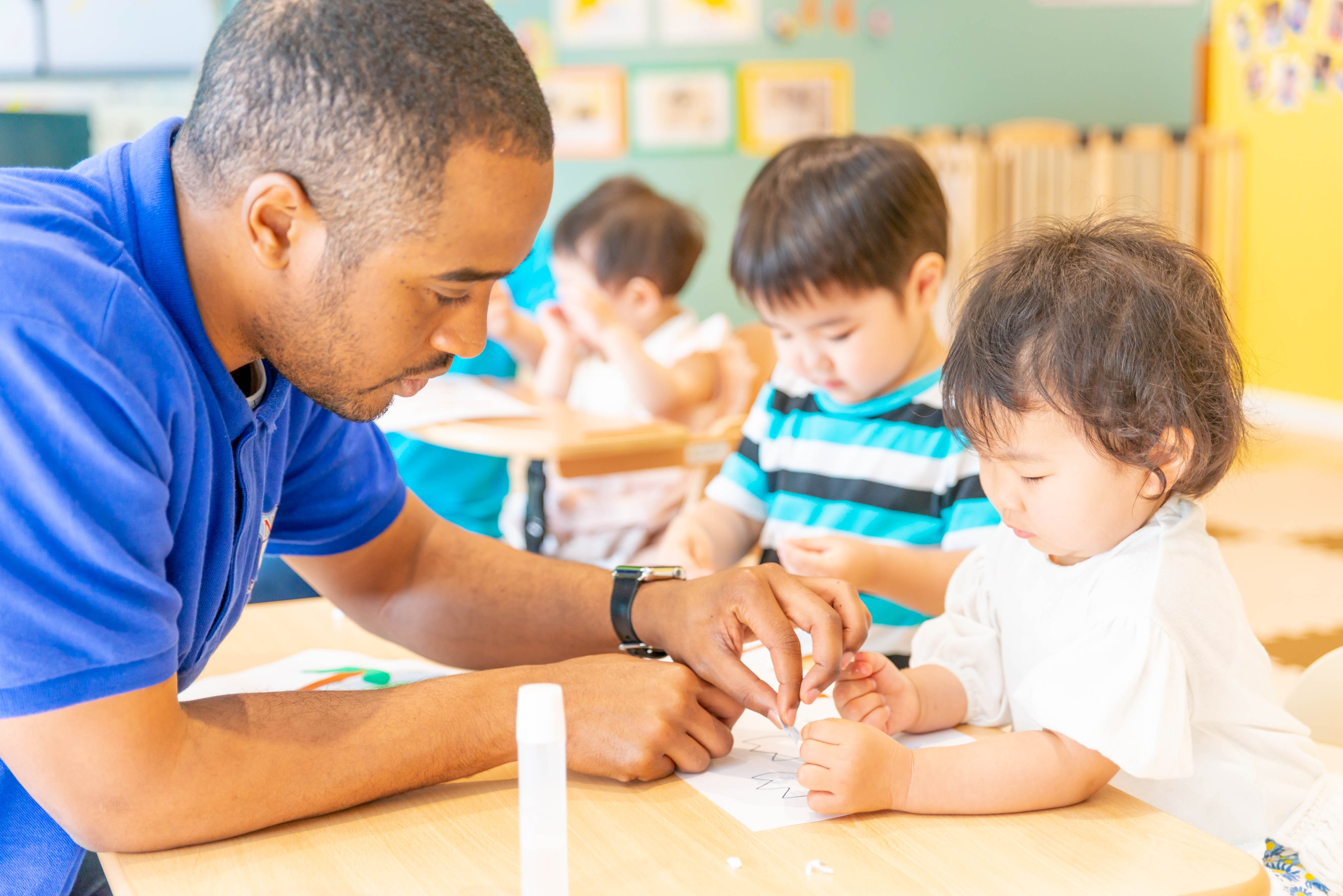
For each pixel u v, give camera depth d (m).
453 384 2.54
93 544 0.67
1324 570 3.28
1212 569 0.86
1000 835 0.73
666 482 2.53
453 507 2.52
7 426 0.66
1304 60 5.17
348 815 0.77
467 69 0.71
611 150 5.34
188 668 0.87
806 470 1.50
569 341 2.85
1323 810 0.89
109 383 0.68
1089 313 0.81
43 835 0.81
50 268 0.68
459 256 0.73
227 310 0.79
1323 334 5.18
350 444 1.07
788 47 5.40
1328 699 1.09
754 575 0.95
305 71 0.70
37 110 4.52
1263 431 1.08
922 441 1.42
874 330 1.41
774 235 1.41
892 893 0.65
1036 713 0.80
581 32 5.25
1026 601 0.95
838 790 0.75
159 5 4.64
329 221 0.72
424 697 0.82
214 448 0.80
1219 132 5.68
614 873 0.68
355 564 1.09
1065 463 0.82
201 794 0.72
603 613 1.02
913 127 5.56
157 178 0.77
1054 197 5.41
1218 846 0.71
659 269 2.87
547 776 0.59
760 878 0.67
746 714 0.96
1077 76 5.67
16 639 0.66
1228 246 5.63
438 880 0.68
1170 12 5.70
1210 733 0.87
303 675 1.05
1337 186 5.05
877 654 0.97
